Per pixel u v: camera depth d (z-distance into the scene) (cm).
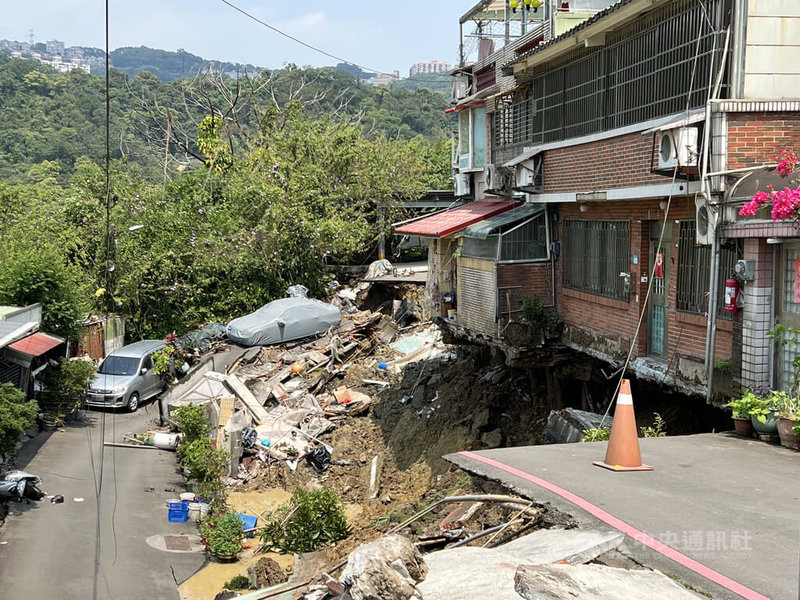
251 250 3438
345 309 3406
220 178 3912
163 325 3350
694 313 1128
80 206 3359
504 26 2381
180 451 2003
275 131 4522
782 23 997
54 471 1895
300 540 1571
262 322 2930
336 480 2042
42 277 2327
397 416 2278
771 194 903
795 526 607
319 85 7325
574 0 1856
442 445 1911
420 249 4206
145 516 1667
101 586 1308
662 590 479
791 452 853
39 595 1252
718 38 1009
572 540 575
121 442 2214
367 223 3809
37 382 2250
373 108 7794
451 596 485
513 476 746
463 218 1914
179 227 3441
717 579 509
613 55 1294
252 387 2484
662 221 1218
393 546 525
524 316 1611
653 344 1295
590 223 1491
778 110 988
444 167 4753
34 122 6619
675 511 639
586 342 1509
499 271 1636
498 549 583
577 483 719
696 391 1112
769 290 941
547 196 1552
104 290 3180
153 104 7269
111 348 3098
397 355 2828
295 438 2208
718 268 1015
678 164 1015
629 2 1135
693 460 814
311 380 2638
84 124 6750
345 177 3812
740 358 980
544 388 1861
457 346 2530
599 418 1334
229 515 1579
